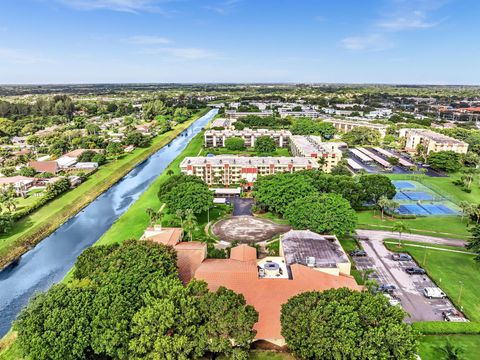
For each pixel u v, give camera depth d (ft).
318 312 228.22
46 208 573.33
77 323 231.91
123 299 246.27
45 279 399.65
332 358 216.33
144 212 548.31
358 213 541.75
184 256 343.46
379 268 383.45
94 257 330.54
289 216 442.91
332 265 318.24
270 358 253.85
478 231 383.45
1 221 474.08
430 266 385.91
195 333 230.07
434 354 258.98
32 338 224.53
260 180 565.53
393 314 229.04
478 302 324.19
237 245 406.00
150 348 223.71
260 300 279.28
